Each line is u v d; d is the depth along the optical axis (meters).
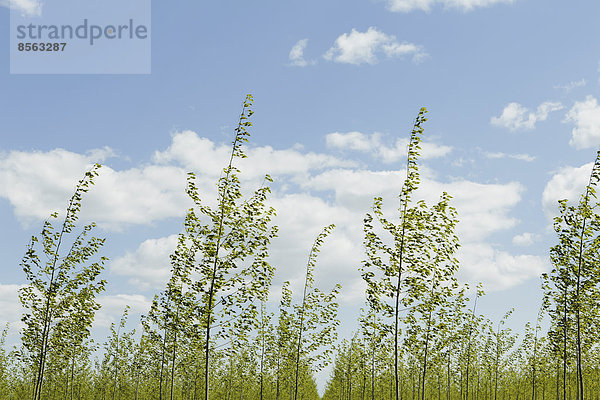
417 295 19.70
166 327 24.45
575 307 20.91
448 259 20.36
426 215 20.06
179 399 33.81
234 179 19.86
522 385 37.25
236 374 35.78
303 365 27.98
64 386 33.12
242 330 19.39
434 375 34.41
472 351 33.44
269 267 19.70
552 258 21.58
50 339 21.22
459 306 26.02
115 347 33.72
